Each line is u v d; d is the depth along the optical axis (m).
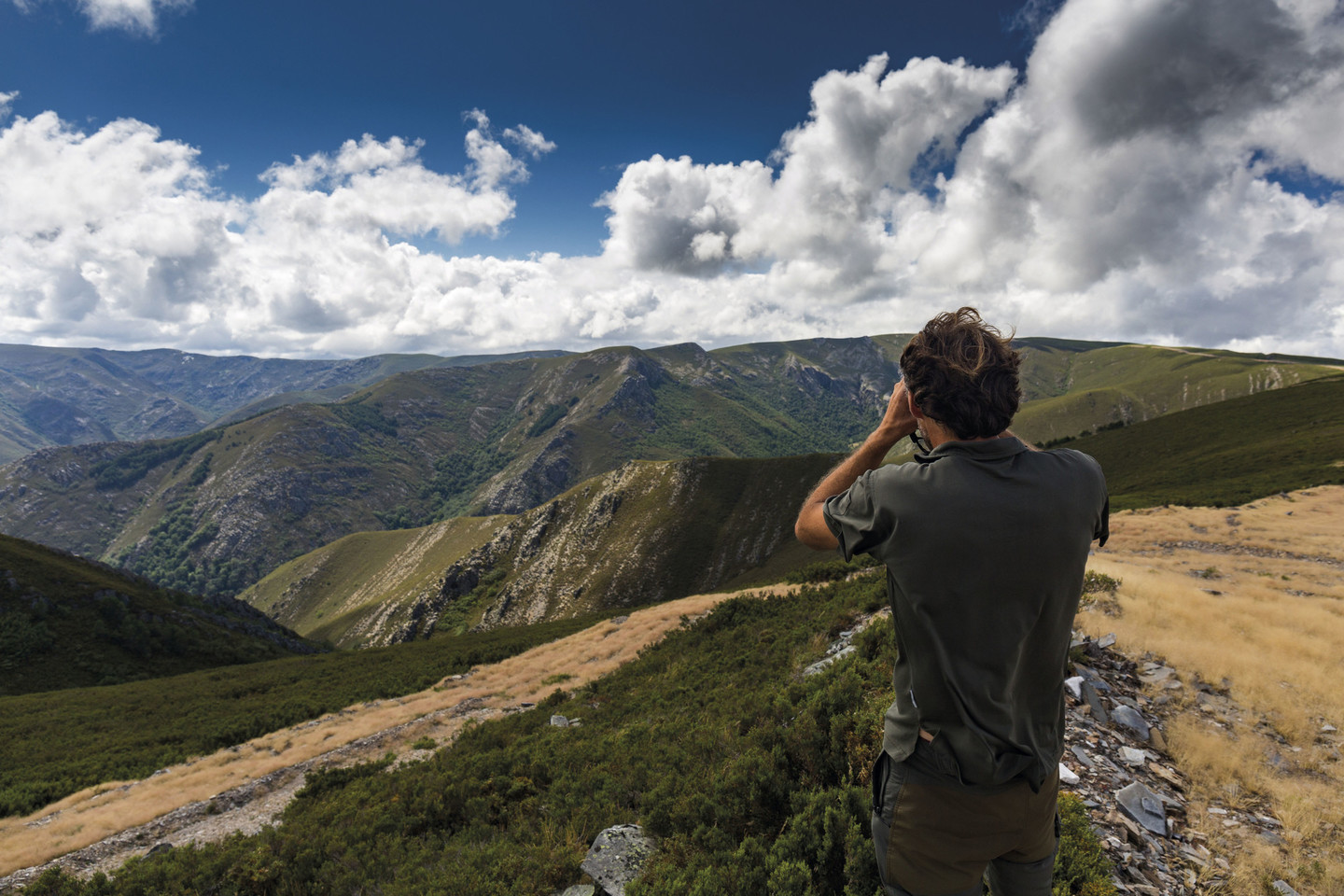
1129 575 13.55
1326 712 6.76
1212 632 9.72
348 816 10.69
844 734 4.84
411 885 6.40
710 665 15.98
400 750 20.50
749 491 173.50
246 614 109.31
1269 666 7.89
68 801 21.98
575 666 27.39
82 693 49.28
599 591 155.75
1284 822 4.74
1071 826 4.04
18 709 43.28
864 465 1.80
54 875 12.13
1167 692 7.40
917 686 1.56
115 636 79.44
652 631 29.09
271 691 43.59
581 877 5.18
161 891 10.40
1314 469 49.69
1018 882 1.75
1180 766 5.70
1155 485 71.38
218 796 18.95
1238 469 64.75
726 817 4.74
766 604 21.19
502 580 176.88
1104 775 5.31
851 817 3.82
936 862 1.64
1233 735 6.30
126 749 30.59
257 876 8.34
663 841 4.73
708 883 3.72
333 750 21.98
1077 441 119.69
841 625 14.10
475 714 23.70
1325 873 4.05
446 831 8.21
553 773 9.20
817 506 1.84
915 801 1.63
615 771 7.97
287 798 18.17
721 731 7.40
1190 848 4.42
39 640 73.88
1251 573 22.86
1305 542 28.97
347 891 7.26
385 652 55.16
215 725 33.25
